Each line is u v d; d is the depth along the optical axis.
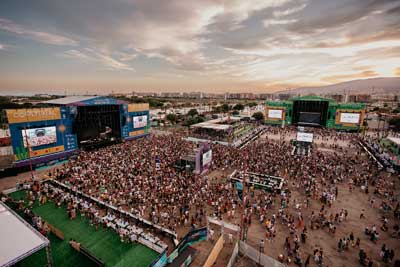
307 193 25.72
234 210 22.30
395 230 18.94
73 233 18.89
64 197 23.69
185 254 15.48
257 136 64.06
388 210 22.56
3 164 36.25
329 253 16.62
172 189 25.69
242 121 91.00
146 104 57.25
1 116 65.25
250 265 15.57
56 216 21.23
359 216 21.72
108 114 47.97
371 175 31.42
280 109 82.31
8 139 50.28
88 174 29.77
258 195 25.62
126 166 33.16
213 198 24.05
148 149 43.97
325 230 19.41
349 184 28.78
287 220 20.27
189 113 107.12
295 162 36.59
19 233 13.53
